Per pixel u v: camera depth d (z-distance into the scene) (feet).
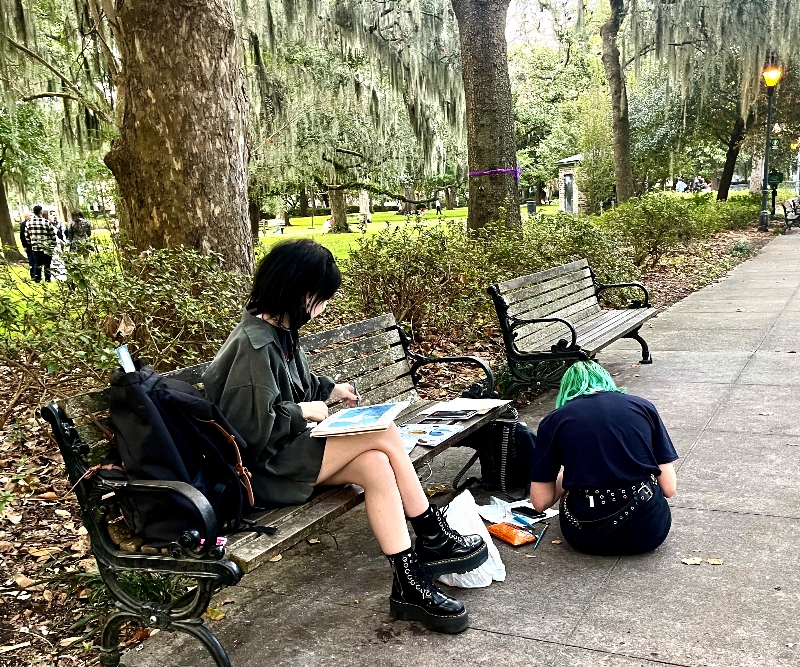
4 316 13.64
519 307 18.97
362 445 9.21
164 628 7.95
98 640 9.51
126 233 20.35
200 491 8.10
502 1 34.81
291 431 9.30
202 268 16.31
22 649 9.46
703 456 14.51
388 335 14.83
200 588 7.64
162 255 15.75
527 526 11.74
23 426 15.26
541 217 35.04
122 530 8.40
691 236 50.55
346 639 8.96
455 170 88.02
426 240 23.54
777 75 68.59
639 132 91.25
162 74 18.19
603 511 10.37
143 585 9.75
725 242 63.98
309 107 68.33
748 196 95.91
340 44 53.01
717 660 8.04
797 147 90.94
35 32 40.06
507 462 13.28
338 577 10.62
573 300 22.88
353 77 67.41
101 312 14.85
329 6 50.55
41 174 75.10
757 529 11.20
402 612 9.21
